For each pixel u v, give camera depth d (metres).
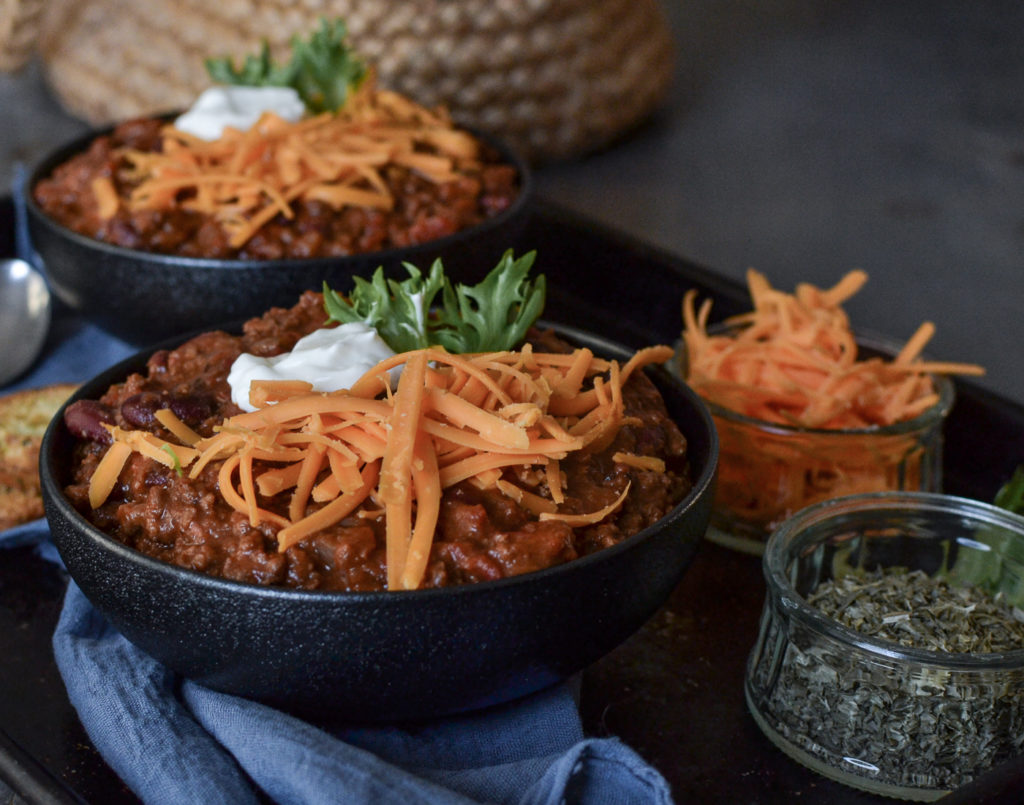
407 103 0.61
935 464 0.51
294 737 0.40
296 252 0.54
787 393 0.50
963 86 1.21
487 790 0.40
